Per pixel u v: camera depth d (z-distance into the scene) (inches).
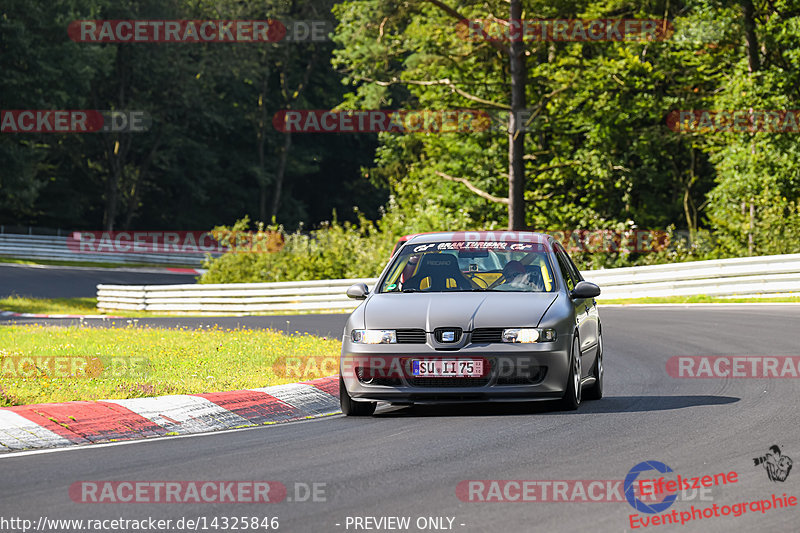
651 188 6683.1
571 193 6496.1
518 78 5497.1
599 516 884.0
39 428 1344.7
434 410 1571.1
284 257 5570.9
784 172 5000.0
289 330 3230.8
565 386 1465.3
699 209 6688.0
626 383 1839.3
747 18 5403.5
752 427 1307.8
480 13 5713.6
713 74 6127.0
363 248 5649.6
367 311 1519.4
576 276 1752.0
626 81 6038.4
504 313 1472.7
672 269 4028.1
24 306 5462.6
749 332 2598.4
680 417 1409.9
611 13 6151.6
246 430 1423.5
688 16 5733.3
